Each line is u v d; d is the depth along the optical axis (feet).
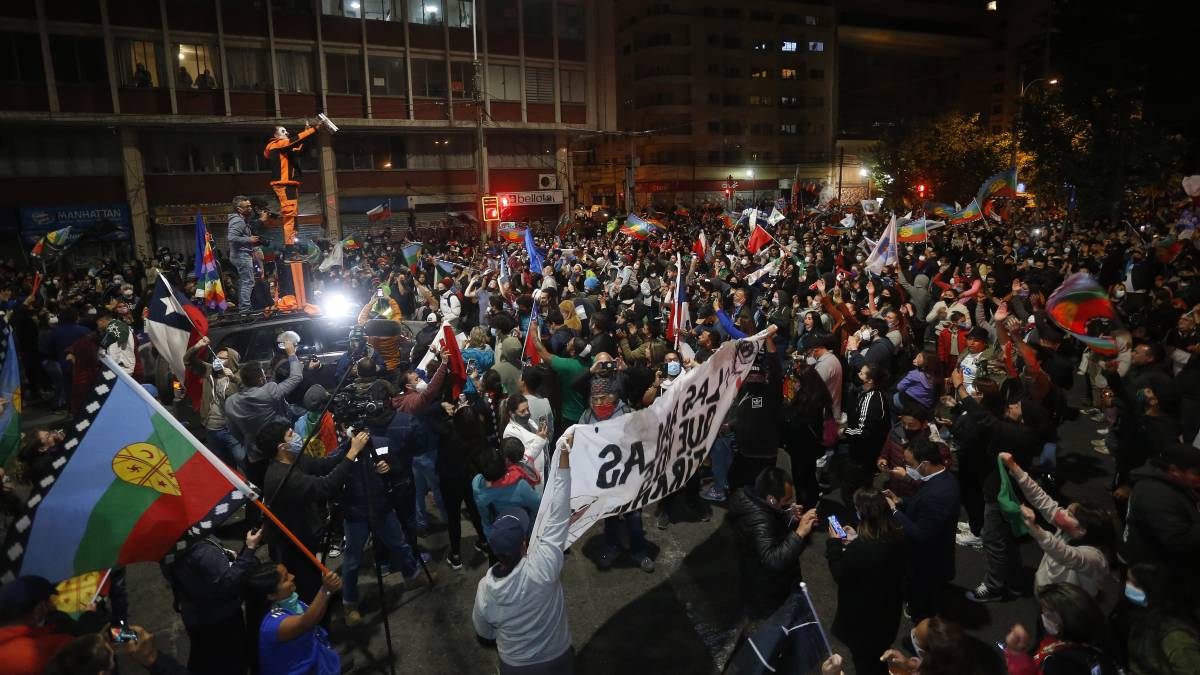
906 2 292.20
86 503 11.65
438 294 50.67
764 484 14.28
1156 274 44.09
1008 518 17.17
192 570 12.68
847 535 14.37
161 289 23.76
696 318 38.83
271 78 115.14
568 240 97.45
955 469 22.50
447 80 129.70
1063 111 90.63
